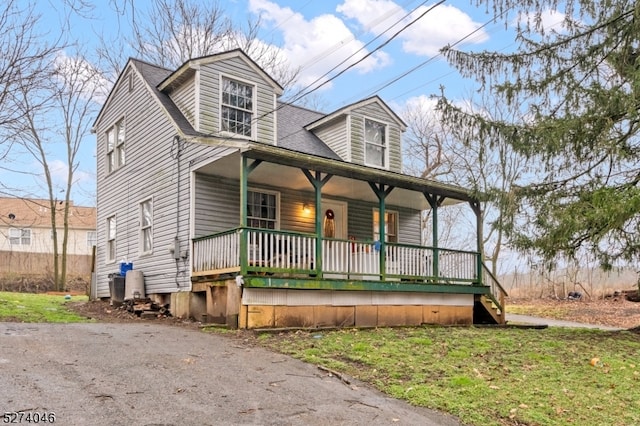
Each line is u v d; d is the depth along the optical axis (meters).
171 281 11.65
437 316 12.33
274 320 9.56
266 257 9.69
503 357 7.37
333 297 10.50
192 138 10.60
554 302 23.75
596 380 6.37
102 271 15.21
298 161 10.13
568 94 10.42
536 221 10.52
